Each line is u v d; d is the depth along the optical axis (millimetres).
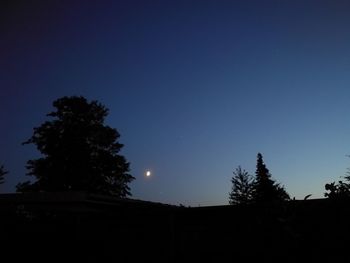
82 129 27844
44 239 10344
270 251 6574
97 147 28766
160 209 9164
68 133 27281
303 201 6527
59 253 10047
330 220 6176
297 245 6270
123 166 28531
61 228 10320
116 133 29391
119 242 9438
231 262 7422
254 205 7355
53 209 10273
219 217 8047
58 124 27938
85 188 25891
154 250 8906
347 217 6070
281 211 6570
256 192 35562
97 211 10352
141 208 9859
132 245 9242
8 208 10758
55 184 25844
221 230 7883
